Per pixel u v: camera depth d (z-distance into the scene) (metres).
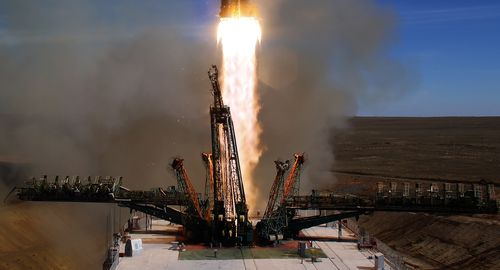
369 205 65.31
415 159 164.25
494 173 136.88
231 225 59.69
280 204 64.38
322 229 67.56
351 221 70.75
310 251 57.69
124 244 61.22
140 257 55.72
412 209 65.56
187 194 64.12
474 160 162.25
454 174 134.88
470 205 65.88
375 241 59.72
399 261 56.16
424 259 78.31
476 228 79.06
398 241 86.75
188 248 58.75
